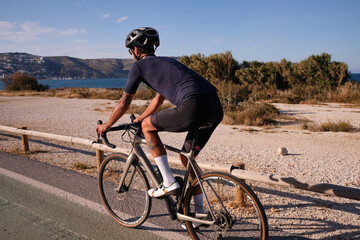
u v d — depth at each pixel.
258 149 7.23
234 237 2.53
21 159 5.86
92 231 3.02
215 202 2.59
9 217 3.34
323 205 3.72
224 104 14.73
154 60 2.44
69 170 5.11
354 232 2.98
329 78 22.70
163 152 2.63
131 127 2.85
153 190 2.77
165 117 2.41
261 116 11.73
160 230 3.02
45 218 3.30
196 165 2.55
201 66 26.36
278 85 25.48
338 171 5.33
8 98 27.70
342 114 13.19
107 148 4.80
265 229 2.17
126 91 2.52
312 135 9.06
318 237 2.88
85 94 28.42
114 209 3.40
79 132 9.52
